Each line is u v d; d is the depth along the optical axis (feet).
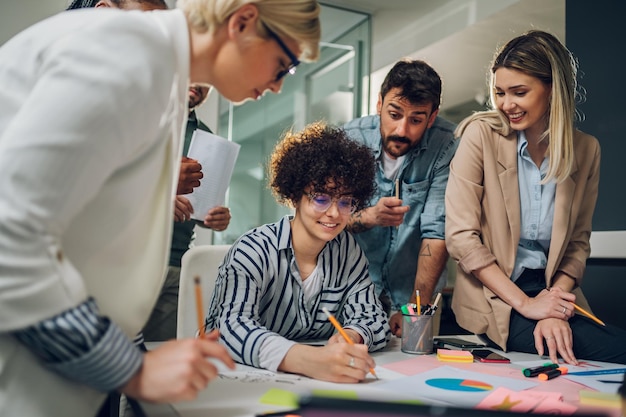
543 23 10.44
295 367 2.80
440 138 5.70
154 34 1.97
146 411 2.12
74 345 1.70
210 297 4.15
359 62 11.98
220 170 5.06
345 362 2.65
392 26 12.53
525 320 3.92
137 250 2.10
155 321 5.28
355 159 3.64
